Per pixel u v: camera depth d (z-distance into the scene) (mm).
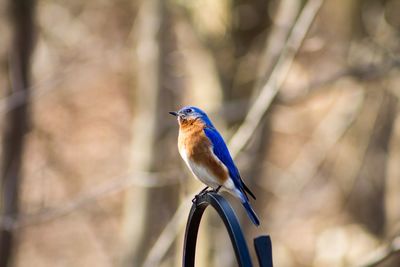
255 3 14945
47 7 19688
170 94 19391
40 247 23188
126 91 23203
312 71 18875
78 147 22859
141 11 17859
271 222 19734
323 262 18891
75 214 23094
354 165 19219
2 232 14852
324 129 19672
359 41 17172
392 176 19609
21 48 14742
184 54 16625
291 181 19844
